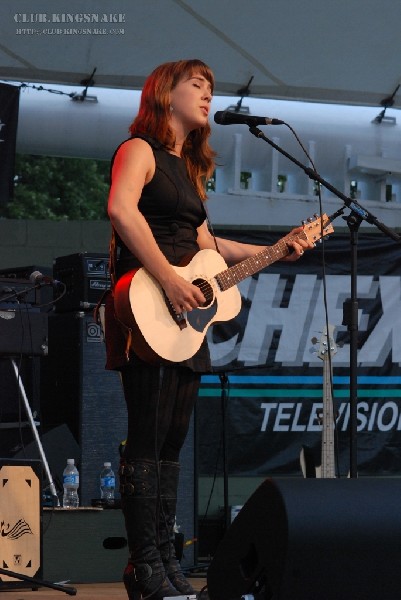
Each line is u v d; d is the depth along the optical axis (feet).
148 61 42.93
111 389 34.78
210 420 42.96
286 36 42.42
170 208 21.18
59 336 35.50
